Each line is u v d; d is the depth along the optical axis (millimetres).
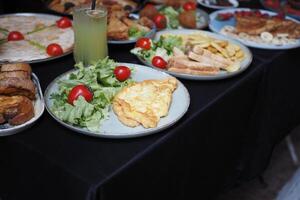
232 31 1012
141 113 590
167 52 816
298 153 1332
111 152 537
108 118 589
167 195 670
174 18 1021
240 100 798
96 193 480
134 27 887
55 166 511
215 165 824
